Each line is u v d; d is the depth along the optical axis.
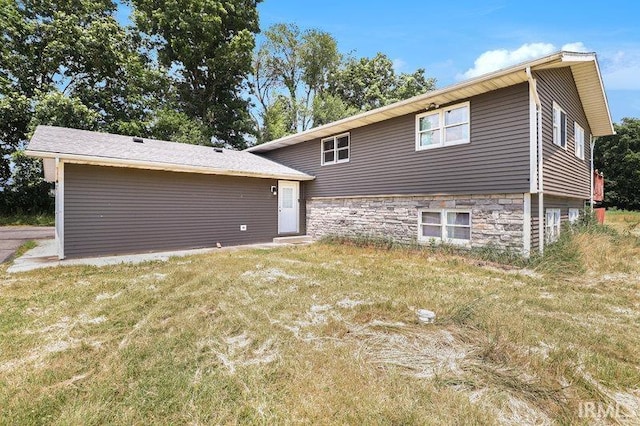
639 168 24.73
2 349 2.87
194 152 11.24
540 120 6.67
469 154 7.64
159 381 2.35
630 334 3.20
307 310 3.86
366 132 10.22
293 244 10.80
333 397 2.17
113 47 18.28
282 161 13.88
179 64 20.52
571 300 4.29
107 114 18.53
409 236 9.03
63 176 7.63
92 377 2.44
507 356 2.68
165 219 9.27
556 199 8.50
